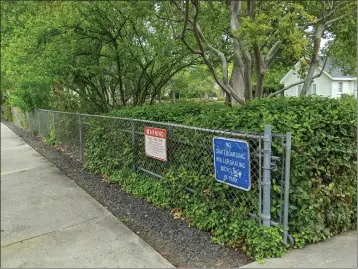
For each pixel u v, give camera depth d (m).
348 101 4.34
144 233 3.23
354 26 7.34
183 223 3.39
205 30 7.85
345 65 10.52
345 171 3.01
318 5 6.59
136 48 8.41
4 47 10.82
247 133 2.82
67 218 3.64
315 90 21.09
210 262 2.62
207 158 3.28
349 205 3.12
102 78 9.30
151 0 6.86
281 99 4.89
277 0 5.49
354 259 2.54
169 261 2.67
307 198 2.69
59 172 5.91
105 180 5.16
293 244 2.73
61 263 2.68
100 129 5.63
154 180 4.29
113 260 2.70
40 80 9.23
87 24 7.77
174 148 3.84
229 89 6.71
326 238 2.91
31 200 4.30
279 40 5.65
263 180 2.70
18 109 16.72
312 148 2.76
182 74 12.21
